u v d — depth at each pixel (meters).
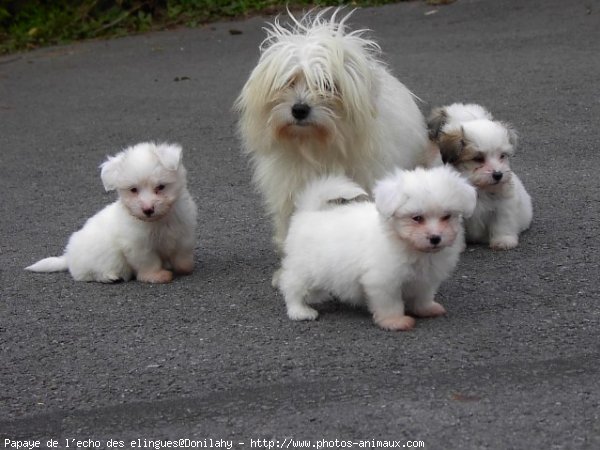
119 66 3.59
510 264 1.73
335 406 1.31
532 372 1.36
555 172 2.16
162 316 1.62
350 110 1.63
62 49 4.00
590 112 2.53
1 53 4.05
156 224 1.74
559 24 3.40
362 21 3.77
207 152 2.51
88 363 1.48
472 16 3.66
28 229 2.09
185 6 4.28
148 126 2.78
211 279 1.76
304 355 1.45
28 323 1.62
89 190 2.33
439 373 1.37
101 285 1.77
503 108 2.62
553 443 1.21
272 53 1.66
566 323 1.49
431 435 1.24
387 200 1.43
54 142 2.72
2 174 2.47
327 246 1.51
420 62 3.13
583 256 1.73
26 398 1.39
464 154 1.79
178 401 1.36
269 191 1.72
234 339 1.51
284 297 1.61
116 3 4.28
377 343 1.46
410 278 1.48
